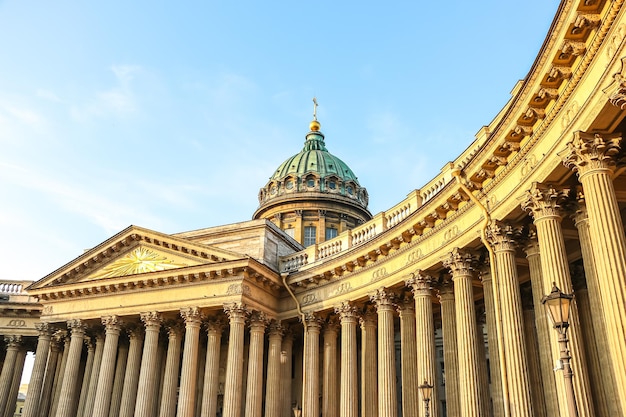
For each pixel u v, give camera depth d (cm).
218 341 4175
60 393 4359
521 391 2259
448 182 2877
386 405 3203
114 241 4544
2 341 5584
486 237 2531
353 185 7619
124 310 4350
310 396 3756
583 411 1902
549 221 2156
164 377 4397
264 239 4519
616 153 1928
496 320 2452
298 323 4275
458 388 2886
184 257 4312
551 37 1923
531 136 2242
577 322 2039
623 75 1662
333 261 3794
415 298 3095
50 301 4694
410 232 3158
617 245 1784
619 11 1692
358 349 4353
